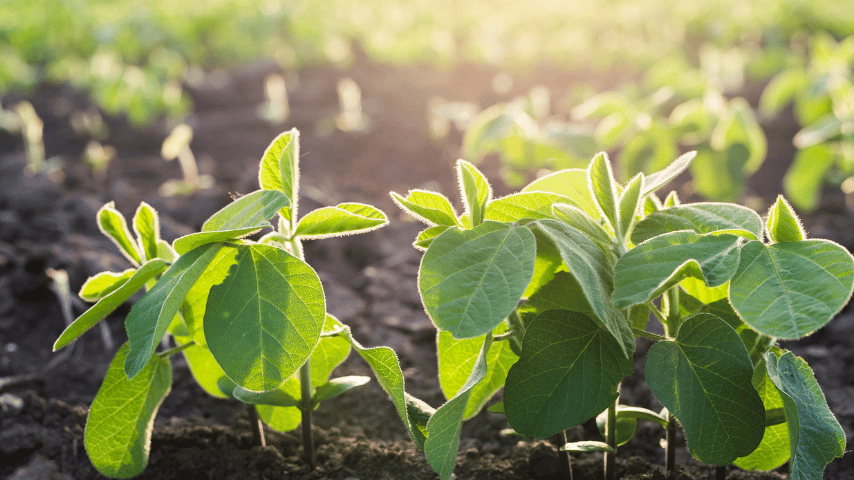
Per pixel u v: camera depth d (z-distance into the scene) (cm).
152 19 758
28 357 258
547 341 125
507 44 779
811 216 383
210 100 687
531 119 350
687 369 121
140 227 152
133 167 514
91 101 675
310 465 176
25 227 367
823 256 106
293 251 138
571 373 123
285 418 174
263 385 121
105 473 154
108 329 278
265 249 129
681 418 119
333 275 328
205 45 821
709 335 122
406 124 581
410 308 295
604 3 775
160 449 189
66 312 262
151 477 179
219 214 135
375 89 679
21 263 298
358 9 835
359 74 726
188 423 209
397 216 401
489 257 113
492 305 106
